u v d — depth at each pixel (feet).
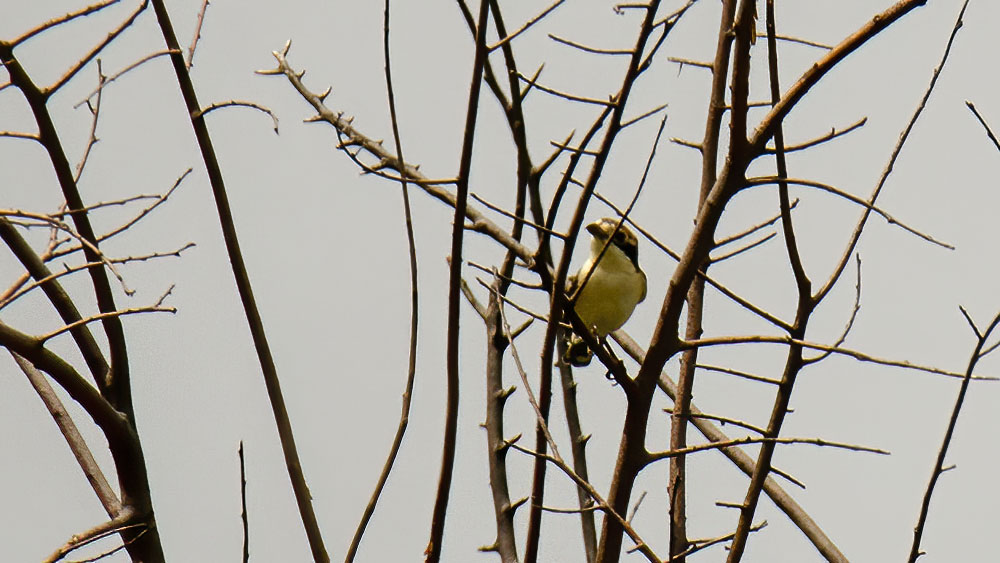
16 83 33.96
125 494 36.11
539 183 35.35
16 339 33.55
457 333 29.48
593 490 30.58
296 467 29.89
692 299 42.06
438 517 29.58
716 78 42.70
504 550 37.81
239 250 31.71
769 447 33.76
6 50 33.40
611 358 32.63
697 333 41.73
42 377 38.99
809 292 33.94
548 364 31.76
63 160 35.53
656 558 30.53
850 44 31.32
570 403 43.01
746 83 31.37
